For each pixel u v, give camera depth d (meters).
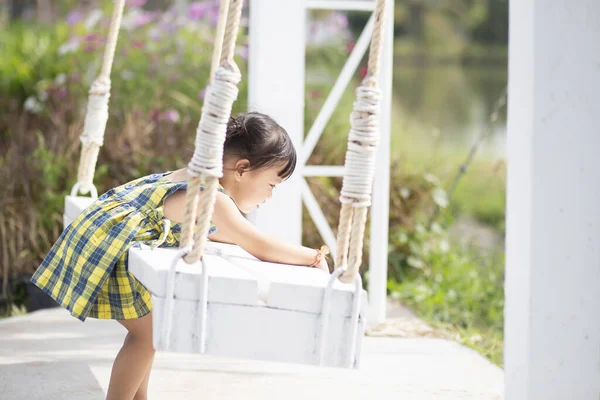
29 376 4.01
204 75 7.69
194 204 2.44
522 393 3.11
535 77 3.00
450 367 4.40
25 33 10.31
